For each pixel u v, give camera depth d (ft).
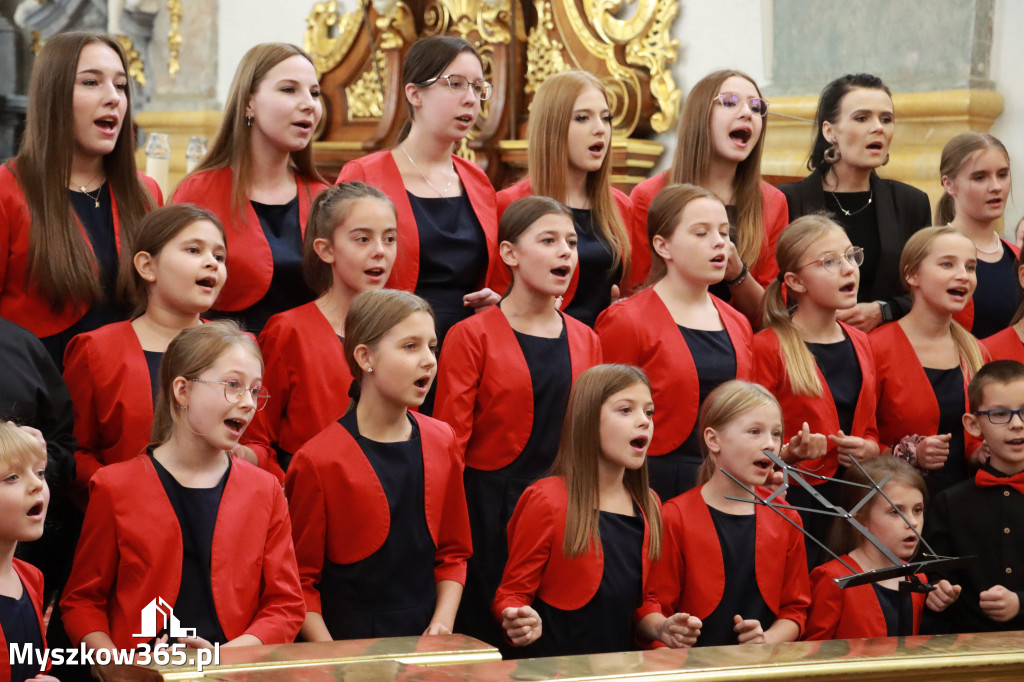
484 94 17.33
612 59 28.50
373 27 31.83
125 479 12.39
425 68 16.98
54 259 14.35
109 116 14.80
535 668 9.52
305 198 16.61
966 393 17.17
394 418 13.80
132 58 39.83
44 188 14.49
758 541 14.61
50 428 13.48
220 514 12.53
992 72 24.79
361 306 13.74
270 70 16.11
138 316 14.38
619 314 16.26
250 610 12.56
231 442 12.48
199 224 14.20
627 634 14.07
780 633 14.53
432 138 17.12
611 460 14.01
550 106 17.28
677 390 15.81
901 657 10.09
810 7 26.50
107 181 15.30
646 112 28.27
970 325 18.79
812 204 18.85
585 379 14.10
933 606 15.12
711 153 17.84
